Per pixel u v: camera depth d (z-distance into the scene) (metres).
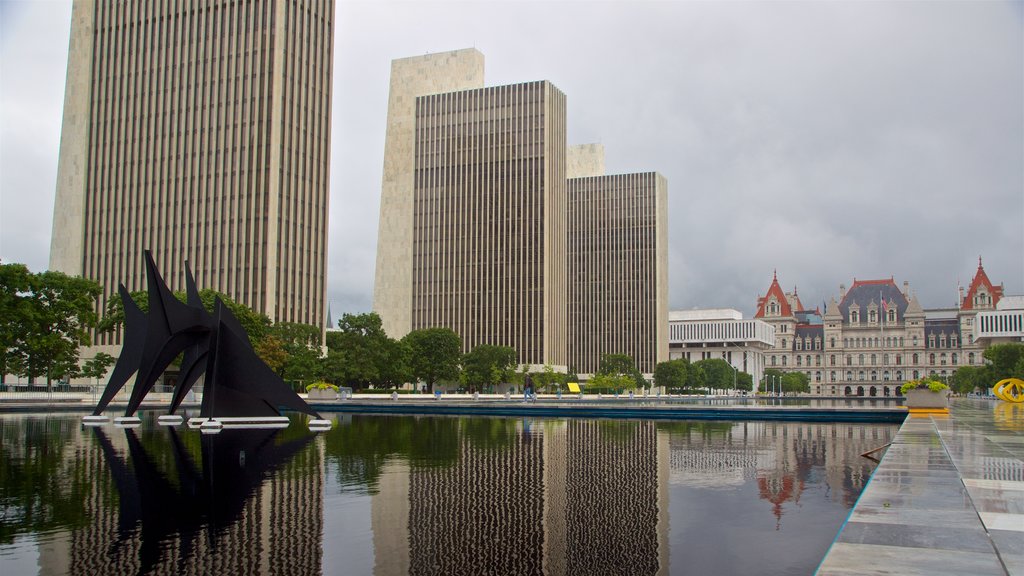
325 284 129.12
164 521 18.69
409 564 15.05
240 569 14.55
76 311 87.50
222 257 121.06
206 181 123.88
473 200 175.12
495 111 175.62
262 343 94.50
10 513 19.56
